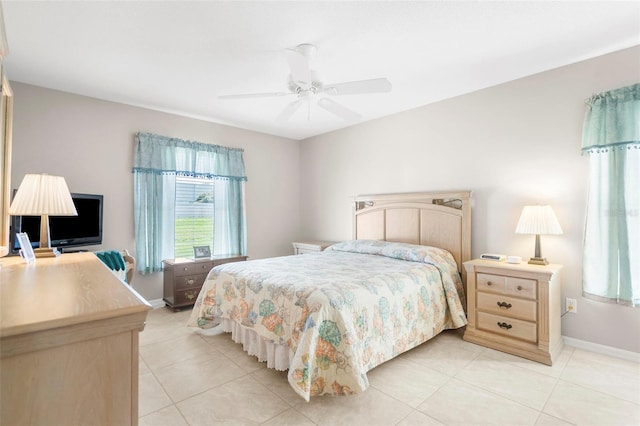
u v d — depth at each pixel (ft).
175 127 13.19
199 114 13.17
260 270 8.75
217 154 14.25
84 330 2.60
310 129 15.62
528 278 8.09
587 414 5.84
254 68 9.05
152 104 11.97
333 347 6.19
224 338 9.48
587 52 8.23
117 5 6.26
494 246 10.32
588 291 8.34
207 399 6.37
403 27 7.08
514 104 9.92
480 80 9.98
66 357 2.55
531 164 9.57
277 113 13.05
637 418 5.72
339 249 12.80
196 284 12.52
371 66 8.98
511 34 7.38
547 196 9.26
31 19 6.70
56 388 2.52
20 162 9.91
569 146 8.88
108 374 2.71
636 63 7.89
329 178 16.08
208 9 6.41
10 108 6.96
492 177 10.39
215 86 10.32
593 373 7.29
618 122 7.89
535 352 7.93
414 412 5.93
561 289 8.90
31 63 8.71
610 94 8.04
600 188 8.18
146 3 6.21
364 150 14.40
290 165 17.38
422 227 11.93
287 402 6.27
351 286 7.06
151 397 6.43
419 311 8.25
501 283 8.57
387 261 10.19
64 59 8.49
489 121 10.48
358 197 14.11
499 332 8.62
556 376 7.18
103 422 2.69
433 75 9.59
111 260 8.87
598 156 8.23
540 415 5.82
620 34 7.39
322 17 6.70
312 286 6.93
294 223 17.52
